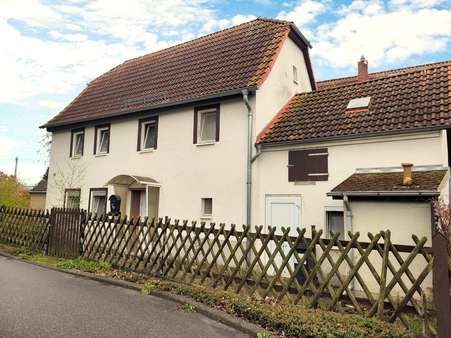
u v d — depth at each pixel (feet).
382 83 40.86
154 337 17.22
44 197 89.20
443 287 16.02
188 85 47.65
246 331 18.30
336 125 36.37
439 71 38.60
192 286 25.48
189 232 28.35
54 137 63.72
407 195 26.37
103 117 53.52
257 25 52.70
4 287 25.71
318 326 16.96
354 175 32.94
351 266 19.77
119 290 26.66
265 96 41.70
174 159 45.98
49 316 19.57
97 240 36.73
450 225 22.43
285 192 37.55
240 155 40.29
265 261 31.42
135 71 62.03
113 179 48.21
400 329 16.56
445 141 30.50
